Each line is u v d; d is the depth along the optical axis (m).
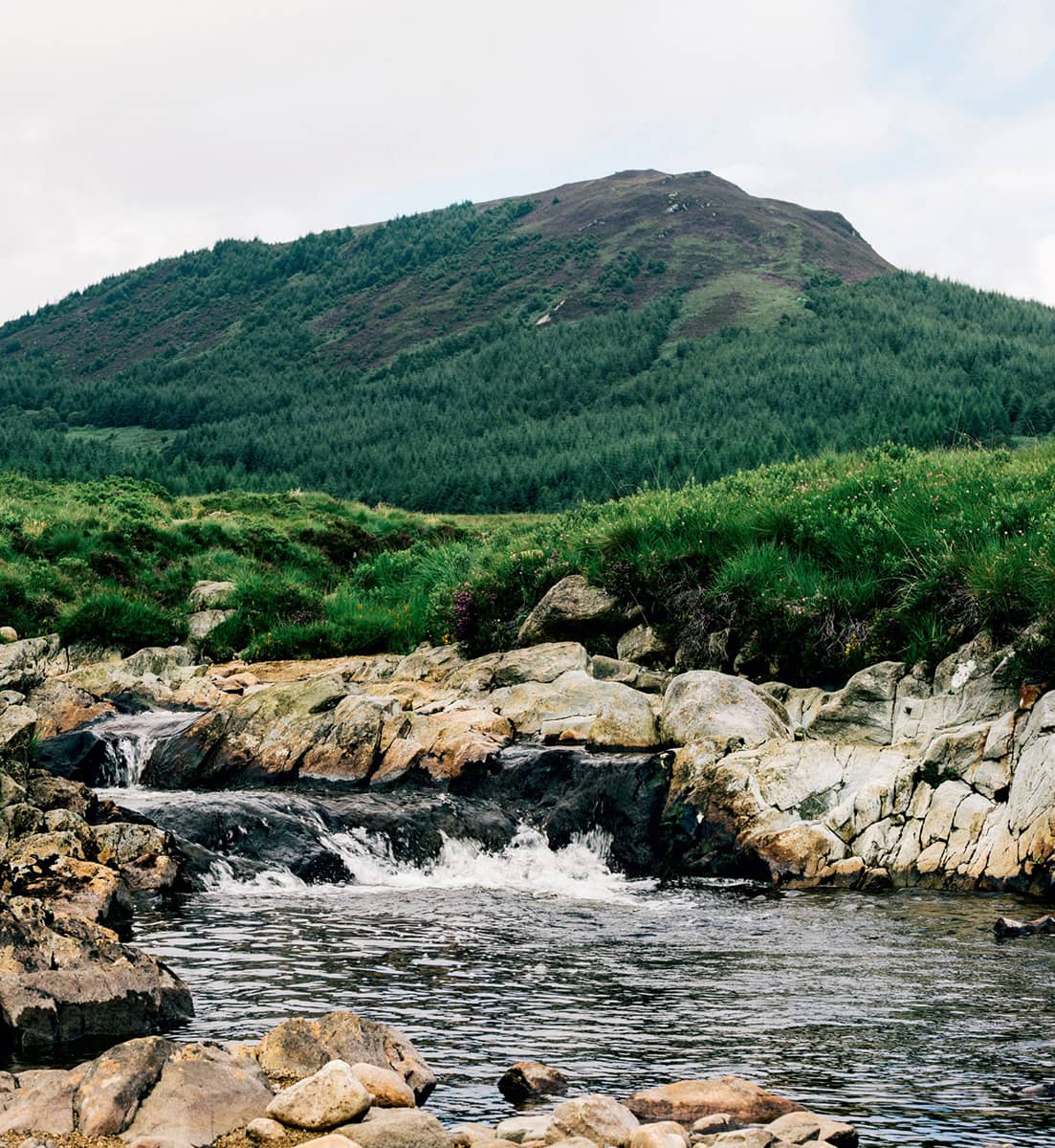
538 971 8.48
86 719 18.47
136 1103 5.24
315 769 15.71
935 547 16.88
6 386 181.38
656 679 17.95
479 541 31.52
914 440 90.44
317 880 12.30
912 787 12.96
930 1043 6.77
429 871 13.08
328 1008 7.36
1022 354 124.56
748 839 13.02
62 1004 6.62
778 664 17.33
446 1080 6.14
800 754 13.67
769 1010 7.47
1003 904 11.05
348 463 128.38
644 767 14.07
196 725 16.67
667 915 10.80
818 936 9.81
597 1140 5.05
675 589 19.12
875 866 12.41
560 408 158.38
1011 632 14.38
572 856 13.81
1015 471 19.03
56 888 9.95
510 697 17.56
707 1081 5.77
